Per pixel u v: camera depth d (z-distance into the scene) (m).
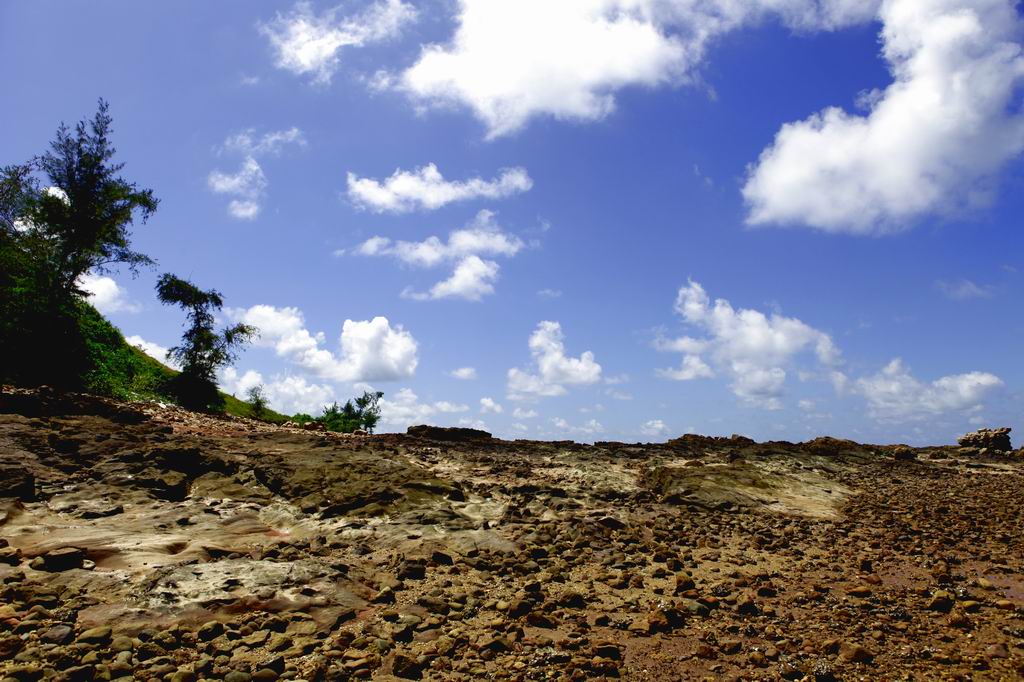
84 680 4.97
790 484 16.73
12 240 22.12
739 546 10.74
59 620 5.95
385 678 5.33
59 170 23.69
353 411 44.69
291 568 7.63
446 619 6.95
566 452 20.55
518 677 5.54
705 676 5.75
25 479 10.27
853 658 6.12
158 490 11.41
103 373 25.73
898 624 7.14
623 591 8.24
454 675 5.57
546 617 7.04
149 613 6.25
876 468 20.83
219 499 11.62
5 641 5.35
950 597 7.77
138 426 15.77
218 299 30.42
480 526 11.12
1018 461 23.45
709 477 16.17
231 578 7.13
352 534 10.14
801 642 6.60
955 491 16.88
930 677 5.74
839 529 12.19
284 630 6.29
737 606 7.56
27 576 6.88
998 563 9.70
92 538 8.26
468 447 20.12
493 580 8.47
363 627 6.56
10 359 21.30
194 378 29.70
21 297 22.17
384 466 14.03
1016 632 6.80
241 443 16.03
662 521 12.38
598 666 5.80
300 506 11.59
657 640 6.61
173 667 5.31
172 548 8.42
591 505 13.63
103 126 24.48
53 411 15.28
